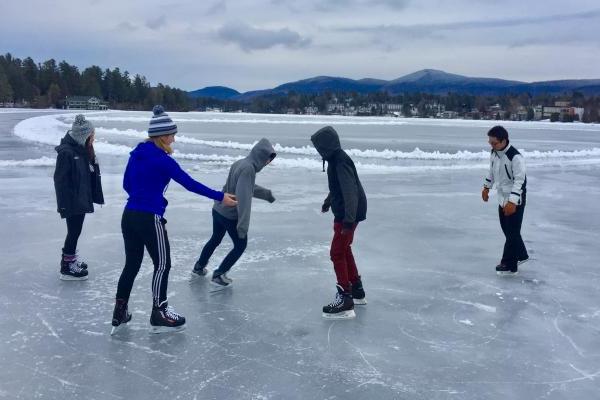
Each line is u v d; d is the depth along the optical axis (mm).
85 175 5848
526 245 7977
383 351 4414
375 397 3703
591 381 3986
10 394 3648
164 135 4566
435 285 6094
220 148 23328
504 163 6371
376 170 16594
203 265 6102
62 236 7828
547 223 9508
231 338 4613
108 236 7863
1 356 4191
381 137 39125
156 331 4656
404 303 5516
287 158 19703
